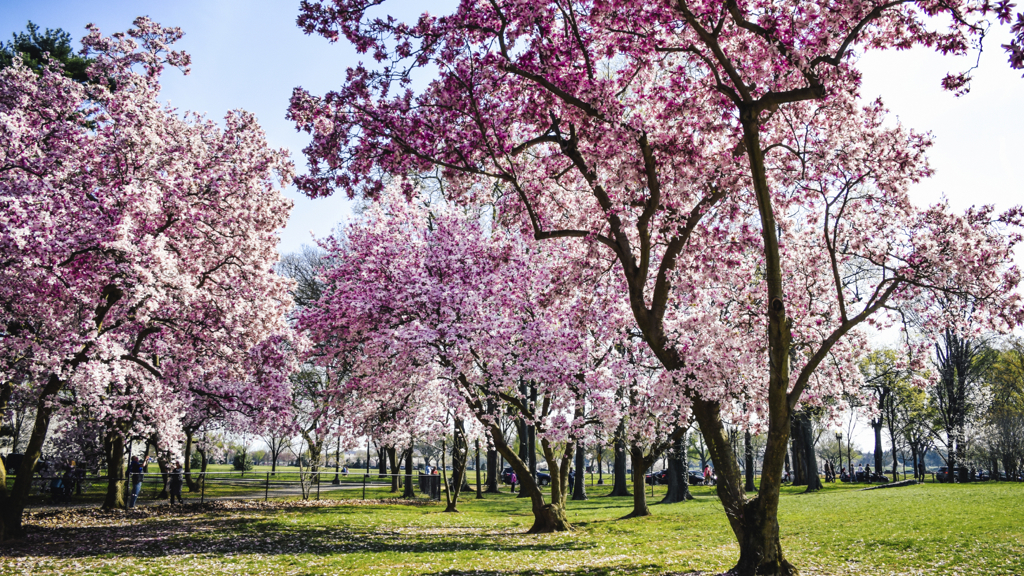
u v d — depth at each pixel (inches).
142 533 584.7
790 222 480.7
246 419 898.7
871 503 783.1
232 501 977.5
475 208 680.4
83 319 510.3
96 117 599.8
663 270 381.1
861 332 496.1
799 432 1226.6
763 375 480.7
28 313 515.2
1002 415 1330.0
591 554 467.2
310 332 690.2
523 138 434.0
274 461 1806.1
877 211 424.2
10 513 528.4
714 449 368.8
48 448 948.0
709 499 1062.4
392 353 621.6
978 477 1716.3
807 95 306.5
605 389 606.5
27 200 464.1
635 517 755.4
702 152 378.3
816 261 467.8
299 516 749.3
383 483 1567.4
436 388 708.7
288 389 740.7
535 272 633.6
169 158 601.6
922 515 618.2
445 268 652.7
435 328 597.0
